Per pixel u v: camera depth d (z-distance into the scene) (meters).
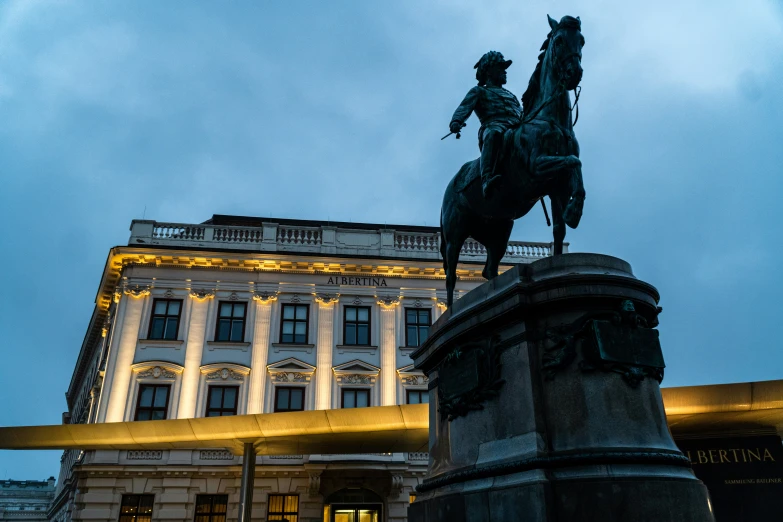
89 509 20.80
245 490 15.82
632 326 4.14
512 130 5.23
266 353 24.09
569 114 5.13
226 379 23.44
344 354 24.73
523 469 3.86
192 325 23.98
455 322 4.93
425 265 26.28
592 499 3.54
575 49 5.02
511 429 4.20
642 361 4.06
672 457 3.78
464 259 27.12
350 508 22.80
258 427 15.20
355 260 25.91
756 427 13.53
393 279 26.30
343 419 15.02
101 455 21.62
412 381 24.72
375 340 25.20
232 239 26.20
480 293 4.91
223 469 21.92
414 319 25.91
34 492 71.25
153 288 24.30
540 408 4.06
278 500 22.12
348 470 22.39
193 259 24.83
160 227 25.66
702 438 13.73
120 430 15.36
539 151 4.90
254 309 24.70
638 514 3.48
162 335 23.77
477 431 4.52
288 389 23.80
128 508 21.22
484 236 6.24
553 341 4.15
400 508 22.66
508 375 4.35
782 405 11.93
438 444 5.15
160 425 15.34
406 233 27.45
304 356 24.38
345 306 25.61
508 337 4.43
